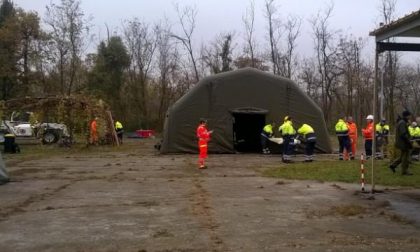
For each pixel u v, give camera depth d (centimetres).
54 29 5872
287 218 1034
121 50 6644
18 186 1549
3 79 5441
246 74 2800
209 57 6656
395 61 5547
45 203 1231
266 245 820
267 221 1005
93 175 1841
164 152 2786
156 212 1103
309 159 2308
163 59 6794
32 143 3966
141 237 880
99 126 3416
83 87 6059
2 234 909
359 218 1033
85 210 1133
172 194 1363
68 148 3375
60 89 5791
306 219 1024
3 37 5356
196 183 1595
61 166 2194
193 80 6688
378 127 2380
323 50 6066
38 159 2581
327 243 831
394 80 5666
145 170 2002
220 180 1670
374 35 1384
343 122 2358
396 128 1700
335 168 1922
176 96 6694
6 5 6178
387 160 2256
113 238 875
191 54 6700
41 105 3350
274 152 2775
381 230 924
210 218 1034
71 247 821
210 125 2775
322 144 2792
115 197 1316
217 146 2773
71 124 3369
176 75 6750
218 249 797
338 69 6075
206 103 2784
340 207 1147
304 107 2811
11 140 3014
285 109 2808
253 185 1542
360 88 6125
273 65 6209
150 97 6788
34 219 1038
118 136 4031
